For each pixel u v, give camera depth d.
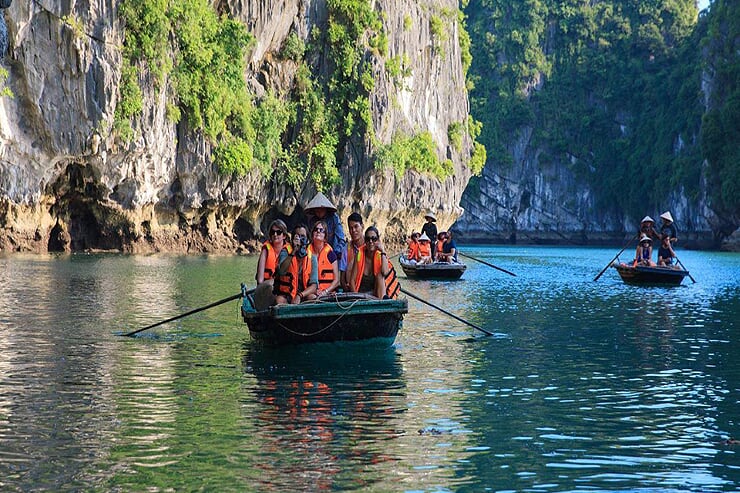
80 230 67.94
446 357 19.25
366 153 87.94
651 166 161.75
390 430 12.95
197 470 11.05
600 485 10.75
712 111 133.12
